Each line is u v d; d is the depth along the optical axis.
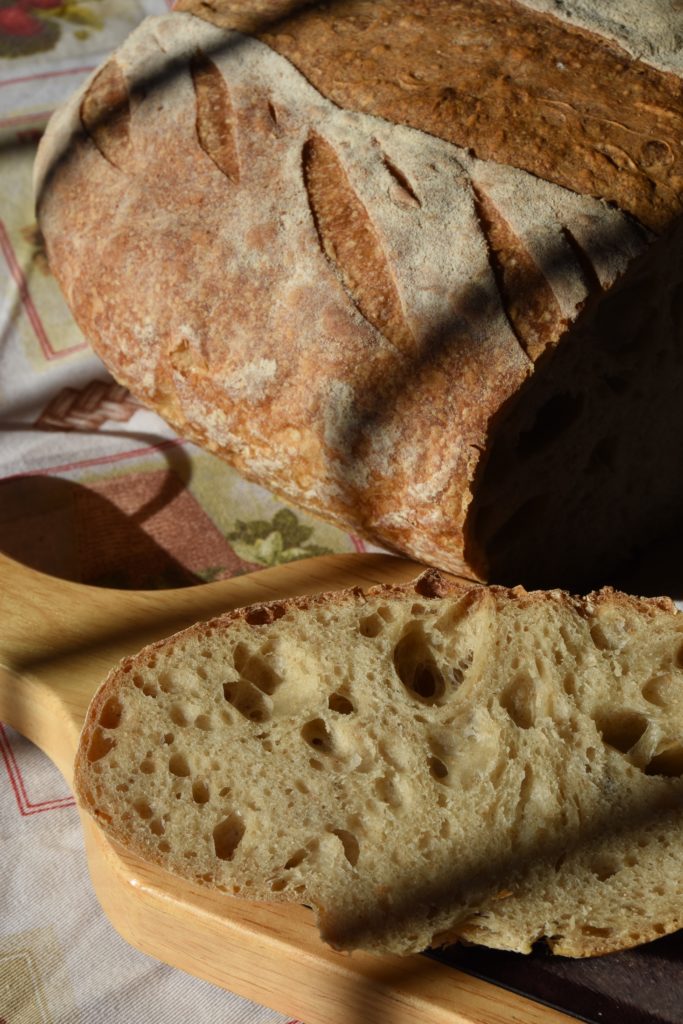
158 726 0.47
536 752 0.47
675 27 0.55
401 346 0.50
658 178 0.51
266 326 0.52
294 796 0.47
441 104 0.52
